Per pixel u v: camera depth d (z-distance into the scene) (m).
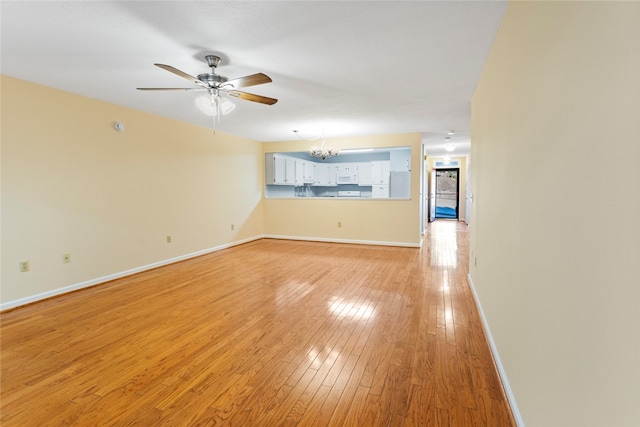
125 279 4.05
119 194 4.11
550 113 1.16
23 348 2.32
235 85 2.61
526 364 1.43
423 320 2.79
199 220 5.43
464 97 3.71
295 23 2.08
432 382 1.90
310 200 6.97
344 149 6.67
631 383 0.68
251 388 1.86
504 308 1.89
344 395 1.79
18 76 3.05
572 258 0.98
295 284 3.82
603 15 0.79
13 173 3.10
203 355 2.22
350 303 3.20
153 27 2.13
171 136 4.86
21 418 1.61
